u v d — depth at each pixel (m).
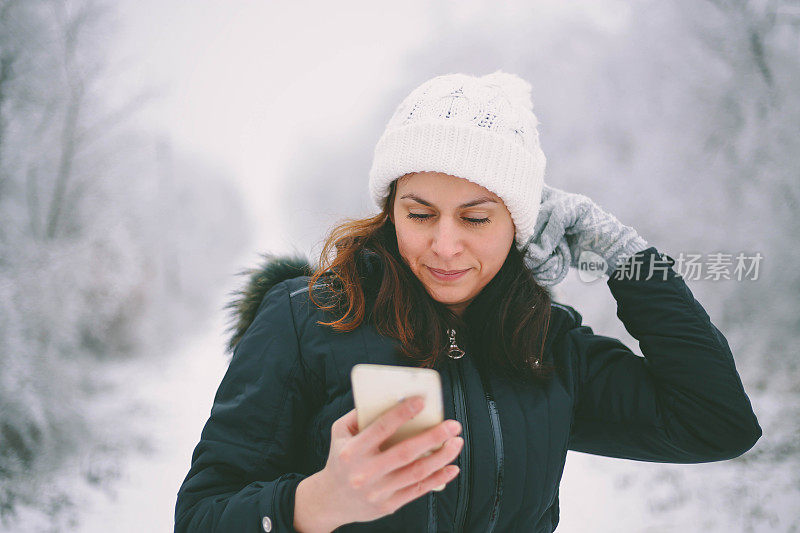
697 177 5.91
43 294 5.63
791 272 5.13
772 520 3.57
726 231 5.61
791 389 4.77
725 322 5.09
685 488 3.89
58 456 4.30
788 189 5.50
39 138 6.63
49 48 6.82
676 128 6.16
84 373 5.38
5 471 4.04
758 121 5.84
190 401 5.31
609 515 3.66
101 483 4.04
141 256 6.83
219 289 7.70
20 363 4.81
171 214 7.66
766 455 4.16
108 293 6.18
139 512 3.76
